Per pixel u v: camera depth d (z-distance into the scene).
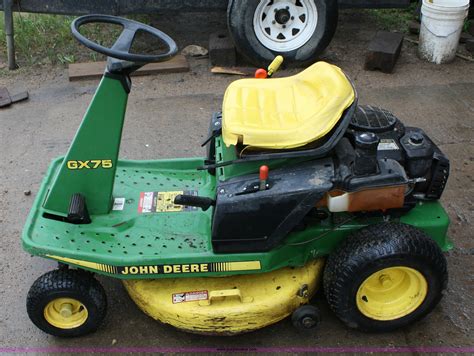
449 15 5.20
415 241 2.48
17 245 3.44
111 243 2.67
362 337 2.78
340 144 2.59
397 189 2.43
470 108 4.73
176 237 2.73
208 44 6.00
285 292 2.64
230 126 2.48
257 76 3.00
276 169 2.55
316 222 2.67
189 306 2.60
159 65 5.48
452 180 3.85
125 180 3.14
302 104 2.63
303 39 5.21
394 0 5.32
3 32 6.17
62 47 5.96
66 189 2.74
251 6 4.98
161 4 5.32
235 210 2.45
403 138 2.68
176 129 4.54
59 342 2.82
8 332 2.88
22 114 4.86
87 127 2.63
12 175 4.06
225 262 2.56
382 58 5.29
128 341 2.81
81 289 2.64
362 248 2.48
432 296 2.63
